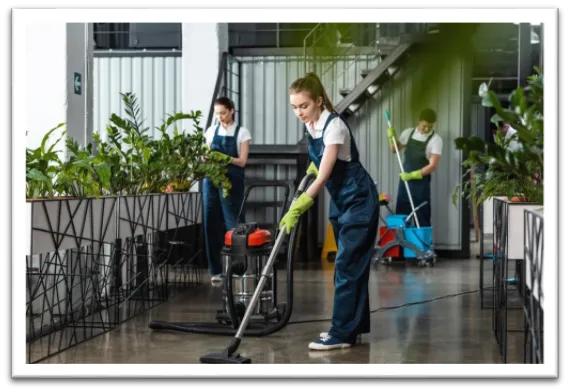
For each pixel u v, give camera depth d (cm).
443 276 630
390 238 718
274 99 805
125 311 444
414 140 743
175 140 516
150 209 449
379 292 533
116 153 467
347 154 326
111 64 803
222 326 370
